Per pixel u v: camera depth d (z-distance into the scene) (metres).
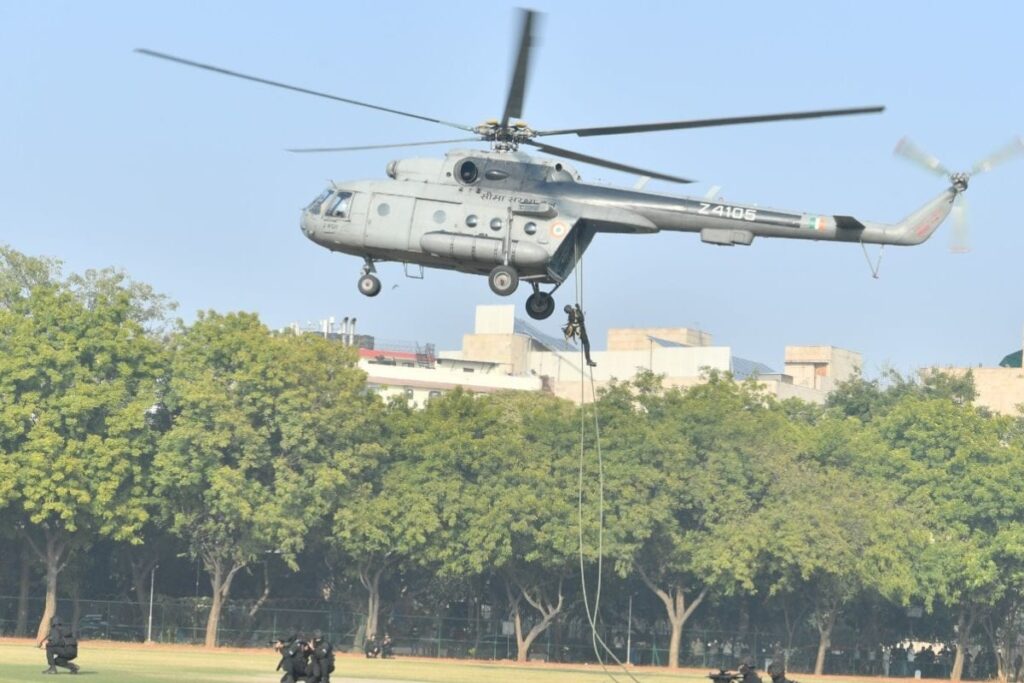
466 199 94.00
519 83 84.62
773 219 94.44
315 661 91.31
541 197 93.25
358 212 95.31
